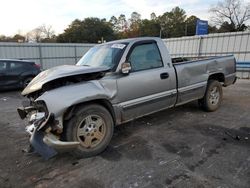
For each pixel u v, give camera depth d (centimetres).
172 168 307
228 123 475
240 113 543
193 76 489
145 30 6925
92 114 341
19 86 1023
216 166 308
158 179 284
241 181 274
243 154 339
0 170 321
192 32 6881
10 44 1922
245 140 390
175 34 6869
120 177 292
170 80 441
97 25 5934
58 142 301
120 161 332
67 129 323
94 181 287
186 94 479
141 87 395
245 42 1286
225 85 584
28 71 1045
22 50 2005
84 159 342
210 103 548
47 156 304
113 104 365
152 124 481
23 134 459
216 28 5022
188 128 453
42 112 332
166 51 448
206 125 467
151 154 350
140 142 395
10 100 821
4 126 514
